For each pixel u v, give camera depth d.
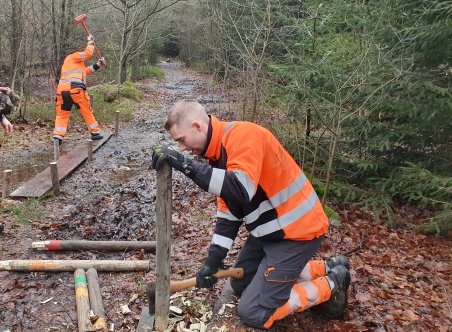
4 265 3.57
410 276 4.03
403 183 5.70
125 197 5.72
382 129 5.92
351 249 4.49
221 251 2.69
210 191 2.35
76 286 3.35
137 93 15.38
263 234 2.70
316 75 5.72
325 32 6.73
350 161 6.43
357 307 3.35
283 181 2.61
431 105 5.32
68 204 5.37
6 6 10.66
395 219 5.46
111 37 17.47
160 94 17.55
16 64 10.48
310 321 3.06
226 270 2.85
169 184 2.47
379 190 5.93
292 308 2.77
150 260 3.93
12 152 8.00
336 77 5.51
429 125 5.51
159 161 2.40
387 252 4.55
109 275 3.62
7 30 10.58
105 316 3.05
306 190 2.71
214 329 2.73
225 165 2.50
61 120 7.46
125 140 9.23
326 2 6.37
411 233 5.13
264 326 2.71
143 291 3.36
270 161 2.55
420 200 5.72
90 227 4.69
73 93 7.71
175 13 22.97
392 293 3.65
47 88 13.29
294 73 6.02
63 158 7.36
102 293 3.35
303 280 3.04
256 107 7.04
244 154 2.40
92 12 16.39
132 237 4.52
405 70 5.25
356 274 3.91
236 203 2.53
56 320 3.03
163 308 2.73
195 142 2.51
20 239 4.27
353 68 5.69
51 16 11.54
